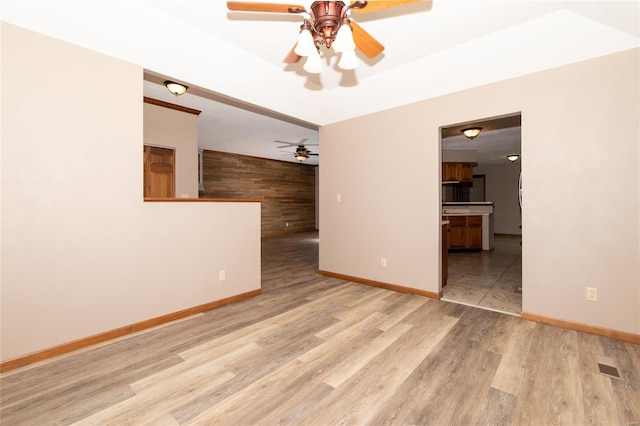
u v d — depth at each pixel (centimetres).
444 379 181
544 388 172
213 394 167
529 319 271
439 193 330
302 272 465
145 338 235
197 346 223
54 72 204
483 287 378
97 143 224
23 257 195
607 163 235
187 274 282
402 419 149
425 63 313
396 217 363
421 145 340
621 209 231
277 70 342
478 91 297
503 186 1013
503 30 260
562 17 233
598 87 237
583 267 246
